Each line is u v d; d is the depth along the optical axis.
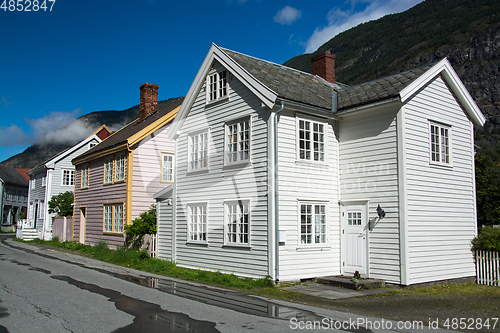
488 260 13.09
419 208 11.79
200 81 14.88
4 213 57.41
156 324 6.39
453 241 12.81
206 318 6.89
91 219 22.20
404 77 12.62
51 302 7.90
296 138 12.10
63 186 32.66
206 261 13.61
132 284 10.57
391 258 11.48
